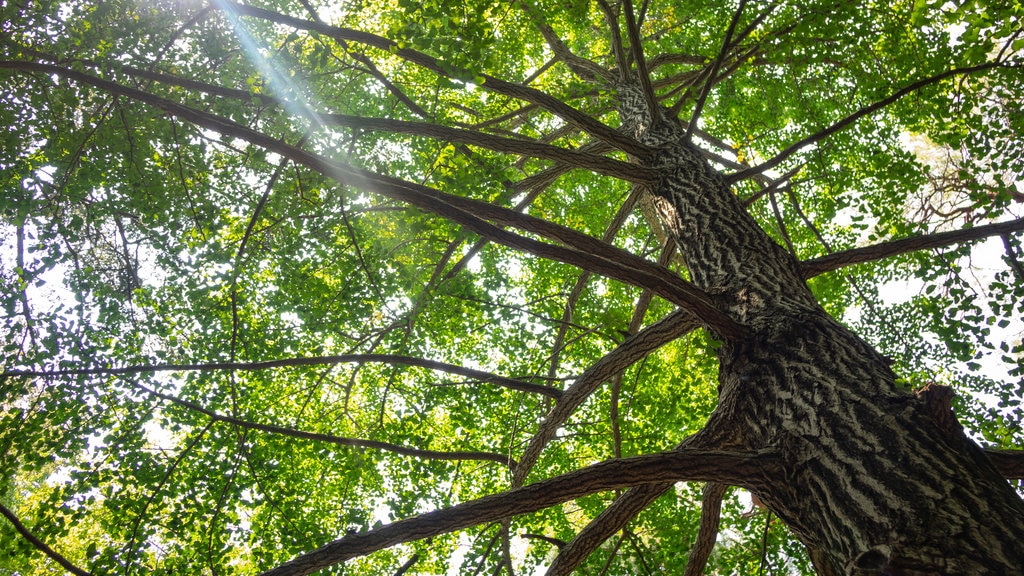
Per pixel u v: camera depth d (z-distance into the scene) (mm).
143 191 4238
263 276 5422
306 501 5594
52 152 3803
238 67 4207
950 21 2754
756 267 3135
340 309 5125
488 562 4898
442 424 6480
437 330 5750
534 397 6418
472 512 2172
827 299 6598
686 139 4391
